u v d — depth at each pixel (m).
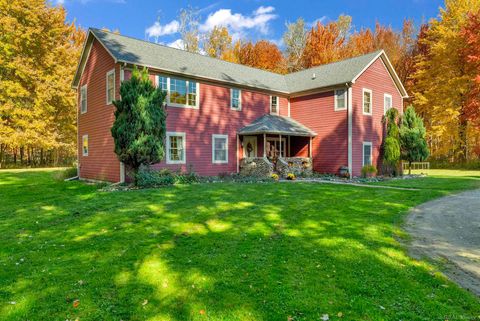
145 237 5.99
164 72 15.38
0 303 3.57
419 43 31.47
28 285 4.02
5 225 7.00
